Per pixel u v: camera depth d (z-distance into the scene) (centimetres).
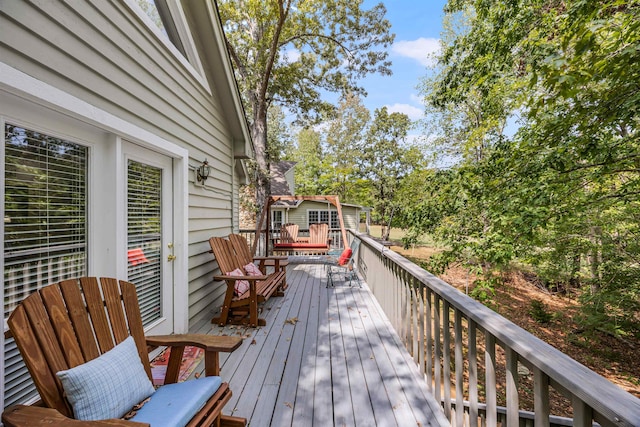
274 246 794
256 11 1003
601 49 280
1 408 137
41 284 175
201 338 172
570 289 873
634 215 510
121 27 229
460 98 584
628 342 640
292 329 329
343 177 2278
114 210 226
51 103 164
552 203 419
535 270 773
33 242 170
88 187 210
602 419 81
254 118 1187
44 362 124
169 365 174
